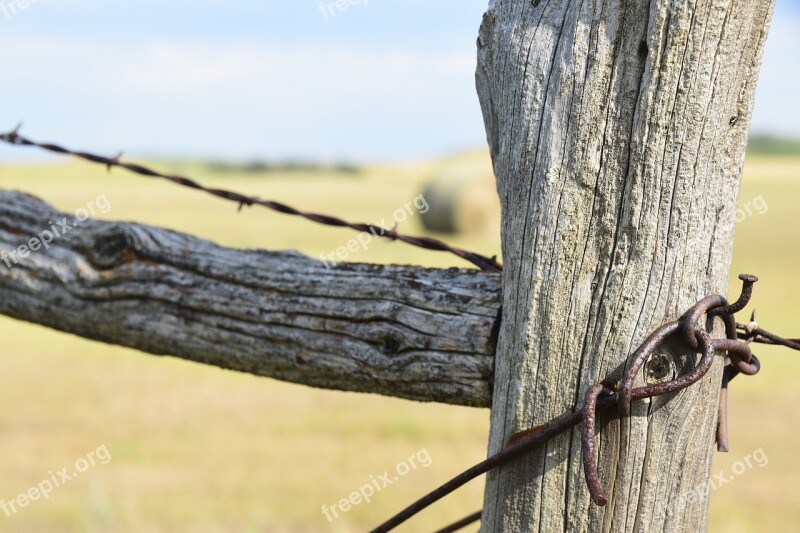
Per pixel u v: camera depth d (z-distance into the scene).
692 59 1.34
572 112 1.42
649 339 1.39
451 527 2.04
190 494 6.07
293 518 5.64
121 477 6.48
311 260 1.90
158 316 2.06
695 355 1.42
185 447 7.47
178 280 2.03
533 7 1.47
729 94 1.36
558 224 1.44
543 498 1.50
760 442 7.55
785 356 11.66
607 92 1.40
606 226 1.42
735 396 9.36
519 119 1.47
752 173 60.59
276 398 9.70
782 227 29.64
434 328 1.65
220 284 1.97
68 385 10.24
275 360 1.88
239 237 23.23
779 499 6.03
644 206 1.39
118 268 2.13
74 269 2.19
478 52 1.58
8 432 7.98
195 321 2.00
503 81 1.50
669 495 1.46
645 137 1.38
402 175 66.19
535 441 1.46
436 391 1.67
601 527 1.47
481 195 27.11
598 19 1.40
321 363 1.81
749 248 23.59
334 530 5.44
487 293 1.62
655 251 1.40
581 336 1.44
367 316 1.73
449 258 14.28
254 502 5.89
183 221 28.39
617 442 1.45
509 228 1.50
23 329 14.74
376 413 8.84
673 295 1.40
